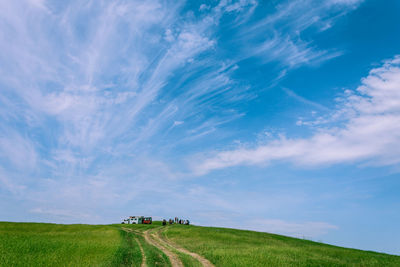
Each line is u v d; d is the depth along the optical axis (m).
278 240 58.00
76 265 23.89
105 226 69.31
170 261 29.30
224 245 44.44
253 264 28.97
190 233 57.47
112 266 24.38
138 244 41.47
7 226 62.69
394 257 43.44
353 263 35.41
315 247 50.25
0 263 23.95
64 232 55.91
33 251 29.66
